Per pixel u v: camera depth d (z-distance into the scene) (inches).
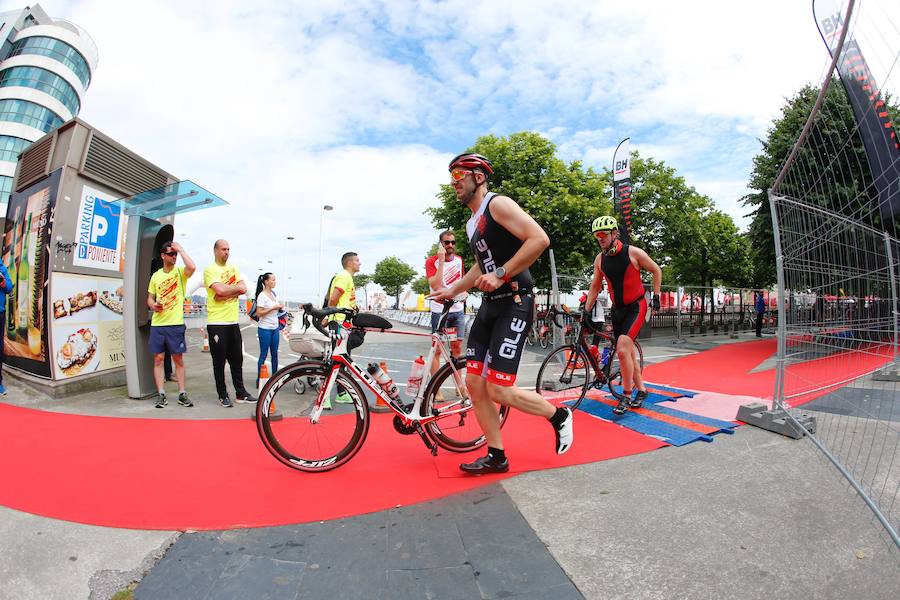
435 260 205.6
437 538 86.7
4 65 2256.4
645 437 140.5
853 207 107.3
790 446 128.4
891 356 144.8
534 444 139.0
